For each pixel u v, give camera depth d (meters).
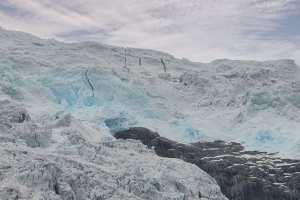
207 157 150.12
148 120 174.50
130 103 180.50
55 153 93.62
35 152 88.88
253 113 176.88
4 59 171.25
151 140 156.50
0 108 110.56
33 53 197.12
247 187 136.12
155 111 180.62
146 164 105.31
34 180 72.69
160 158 117.25
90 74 181.50
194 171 104.50
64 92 168.00
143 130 159.62
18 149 88.06
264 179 138.50
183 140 165.62
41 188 72.31
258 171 141.25
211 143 162.38
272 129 165.00
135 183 84.38
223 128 175.75
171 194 85.94
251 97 180.50
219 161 146.50
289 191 134.38
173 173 99.69
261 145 159.38
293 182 137.50
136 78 192.88
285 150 153.25
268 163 145.75
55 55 199.50
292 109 174.50
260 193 134.88
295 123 167.00
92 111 159.62
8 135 98.56
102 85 180.88
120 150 120.19
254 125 169.25
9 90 145.38
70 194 73.31
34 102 153.25
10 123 106.31
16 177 72.50
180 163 107.94
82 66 184.62
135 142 130.62
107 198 76.56
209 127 173.75
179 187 94.94
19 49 197.75
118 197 77.69
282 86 199.38
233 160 147.75
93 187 78.38
